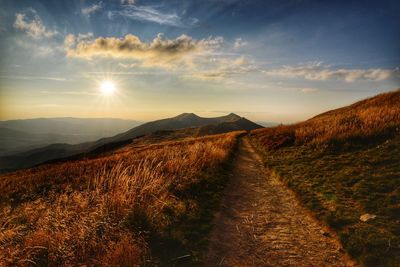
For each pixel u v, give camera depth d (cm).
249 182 1661
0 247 770
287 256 808
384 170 1387
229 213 1134
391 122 2166
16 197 1886
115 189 1102
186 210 1090
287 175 1645
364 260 727
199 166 1822
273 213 1138
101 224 866
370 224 899
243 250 843
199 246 841
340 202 1114
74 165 2811
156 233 877
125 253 732
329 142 2206
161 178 1309
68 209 991
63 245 762
